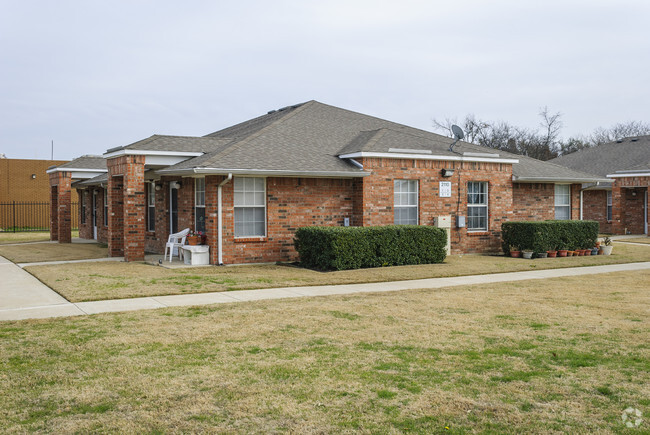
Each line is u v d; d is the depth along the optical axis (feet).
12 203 125.49
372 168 55.01
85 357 21.89
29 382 19.02
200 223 54.85
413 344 23.88
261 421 16.02
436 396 17.85
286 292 37.22
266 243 52.26
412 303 33.22
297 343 24.06
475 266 50.34
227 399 17.65
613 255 61.36
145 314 29.84
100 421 15.96
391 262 50.24
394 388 18.57
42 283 40.55
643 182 89.92
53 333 25.57
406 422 15.94
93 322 27.86
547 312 30.53
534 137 190.90
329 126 66.64
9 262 55.52
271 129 61.36
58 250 67.36
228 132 77.61
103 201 81.61
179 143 57.72
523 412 16.61
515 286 40.01
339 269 47.09
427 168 58.39
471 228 62.49
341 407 17.01
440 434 15.17
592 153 115.96
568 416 16.30
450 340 24.52
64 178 80.64
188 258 51.55
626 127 216.13
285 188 53.01
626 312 30.48
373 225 55.16
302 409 16.87
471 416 16.33
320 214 54.75
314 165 53.21
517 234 59.31
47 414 16.46
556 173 69.21
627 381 19.16
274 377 19.65
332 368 20.63
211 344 23.88
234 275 43.86
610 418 16.12
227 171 47.91
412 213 58.34
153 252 65.31
